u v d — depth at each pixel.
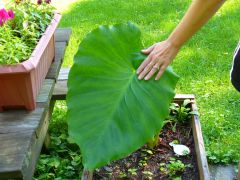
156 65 1.04
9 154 0.94
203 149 1.33
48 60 1.33
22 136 1.01
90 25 2.81
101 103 1.07
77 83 1.08
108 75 1.09
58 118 1.75
